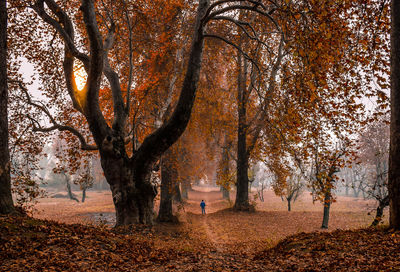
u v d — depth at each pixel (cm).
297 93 951
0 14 823
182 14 1891
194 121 2286
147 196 1241
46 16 1153
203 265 693
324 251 687
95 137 1205
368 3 955
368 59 980
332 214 2595
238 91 2436
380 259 555
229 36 2086
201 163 2806
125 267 639
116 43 1598
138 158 1208
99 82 1152
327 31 827
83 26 1552
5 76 821
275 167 2344
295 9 885
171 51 1877
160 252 846
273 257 750
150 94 1764
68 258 602
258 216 2314
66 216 2603
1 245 584
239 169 2623
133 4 1450
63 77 1636
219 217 2283
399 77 782
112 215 2673
